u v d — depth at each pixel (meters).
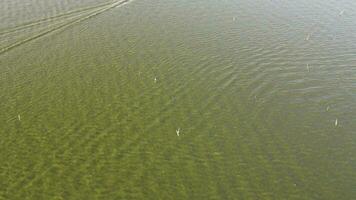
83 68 37.66
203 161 27.22
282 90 34.06
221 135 29.39
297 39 41.88
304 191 24.80
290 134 29.34
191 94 33.88
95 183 25.66
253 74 36.22
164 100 33.25
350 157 27.27
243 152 27.84
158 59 38.81
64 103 33.09
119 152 28.11
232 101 32.91
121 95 33.94
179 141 28.97
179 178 25.97
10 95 34.00
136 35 43.09
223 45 40.94
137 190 25.14
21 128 30.36
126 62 38.44
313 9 49.06
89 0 50.56
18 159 27.50
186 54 39.50
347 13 47.78
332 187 25.03
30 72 37.09
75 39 42.44
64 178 26.02
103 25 45.09
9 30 43.59
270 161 27.05
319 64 37.50
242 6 49.91
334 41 41.34
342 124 30.25
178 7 49.41
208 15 47.34
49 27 44.44
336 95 33.31
